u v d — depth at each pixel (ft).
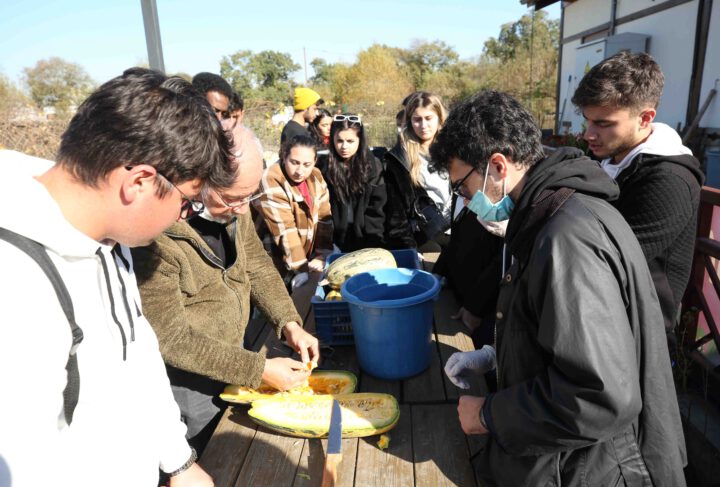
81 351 3.72
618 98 6.95
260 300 7.75
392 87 102.73
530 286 4.12
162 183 3.61
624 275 4.02
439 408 6.11
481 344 7.76
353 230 12.69
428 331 6.68
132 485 4.35
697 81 25.75
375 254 8.52
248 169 5.68
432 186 11.93
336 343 7.68
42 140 26.43
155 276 5.69
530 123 4.67
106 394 4.00
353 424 5.55
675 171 6.56
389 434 5.70
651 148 6.93
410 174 11.82
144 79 3.63
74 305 3.62
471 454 5.34
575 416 3.80
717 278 9.51
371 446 5.53
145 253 5.60
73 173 3.42
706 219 9.61
